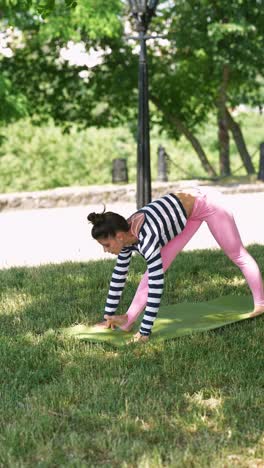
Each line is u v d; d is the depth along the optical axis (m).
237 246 5.15
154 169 24.25
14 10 13.24
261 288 5.26
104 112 17.86
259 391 3.92
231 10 14.20
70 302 5.83
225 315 5.38
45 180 23.58
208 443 3.31
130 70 16.08
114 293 5.04
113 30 14.27
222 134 17.50
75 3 6.34
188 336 4.91
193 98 17.72
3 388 4.07
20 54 16.61
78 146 25.59
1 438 3.41
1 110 13.95
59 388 4.00
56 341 4.85
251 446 3.31
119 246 4.64
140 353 4.58
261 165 15.31
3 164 24.14
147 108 8.86
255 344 4.69
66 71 16.69
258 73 16.53
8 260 8.11
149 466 3.12
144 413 3.66
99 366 4.35
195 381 4.12
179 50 16.31
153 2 8.64
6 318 5.50
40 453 3.28
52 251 8.62
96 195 13.29
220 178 15.84
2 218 11.59
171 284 6.33
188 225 4.96
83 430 3.52
